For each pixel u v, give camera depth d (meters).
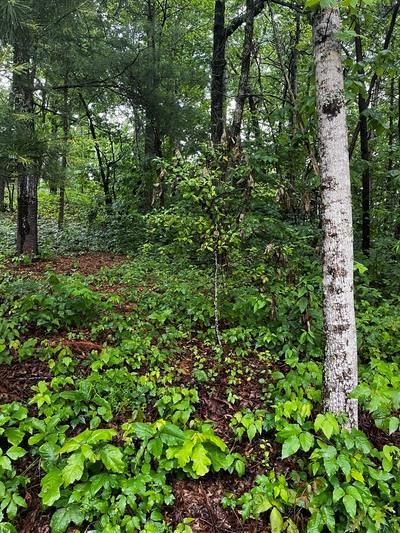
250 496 2.75
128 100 9.90
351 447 2.82
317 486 2.73
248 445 3.25
